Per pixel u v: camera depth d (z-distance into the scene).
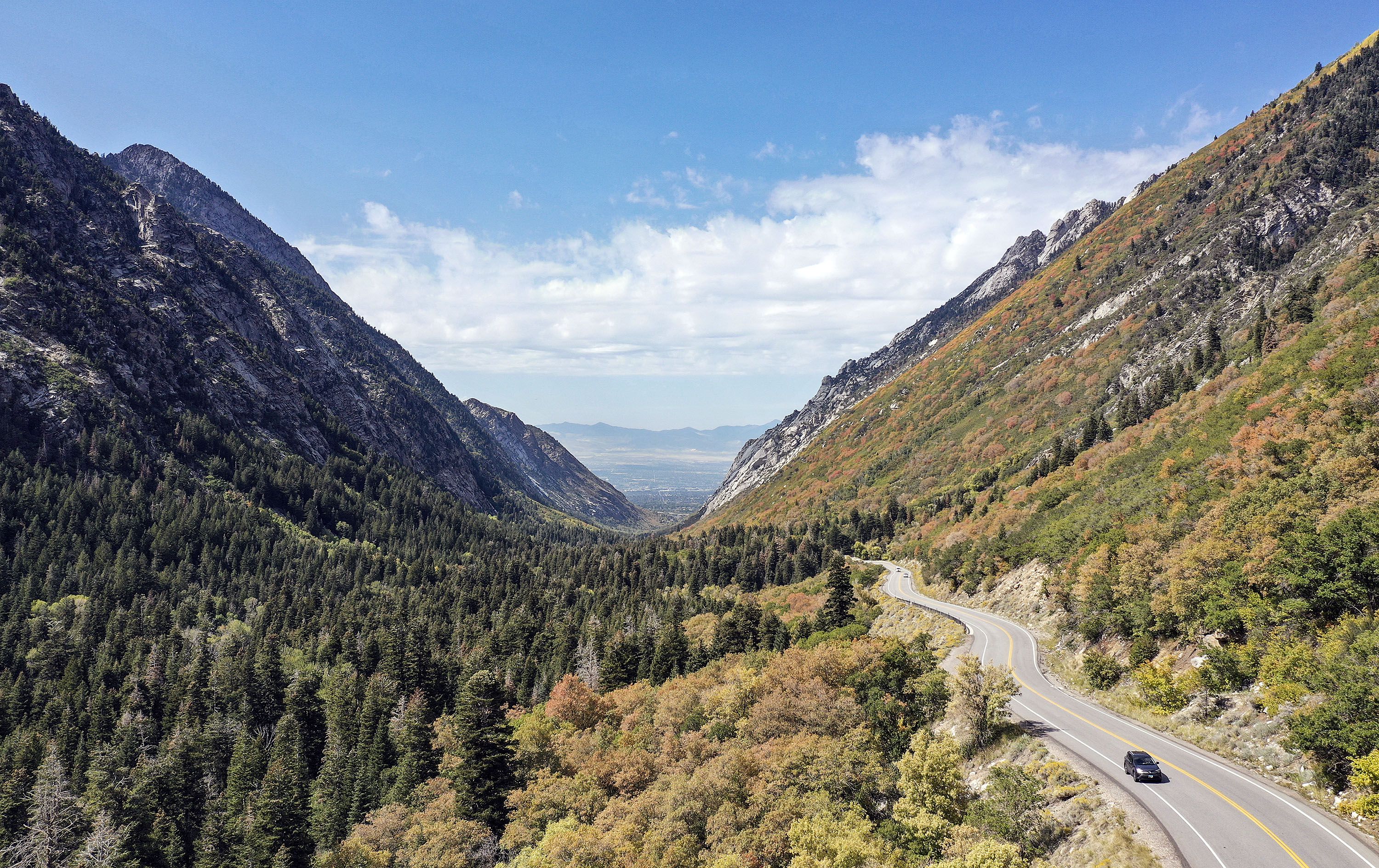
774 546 170.25
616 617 135.25
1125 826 29.09
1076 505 93.44
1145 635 49.22
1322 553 40.16
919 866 32.75
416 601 169.50
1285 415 70.94
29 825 72.06
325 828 76.12
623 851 42.78
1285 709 35.12
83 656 122.06
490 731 62.34
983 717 42.25
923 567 117.25
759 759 46.38
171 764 79.81
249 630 148.88
